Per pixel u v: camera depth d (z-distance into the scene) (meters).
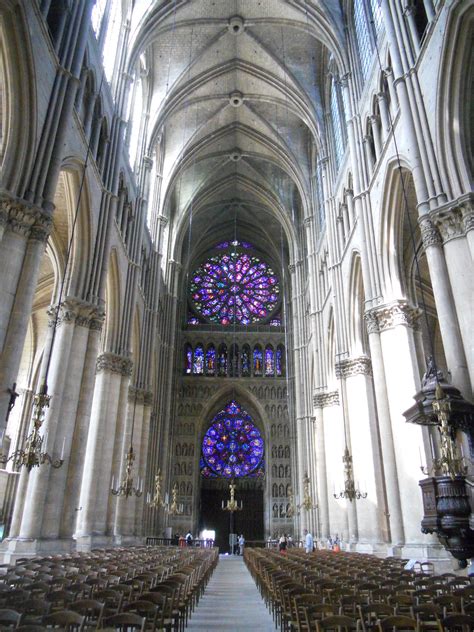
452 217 13.38
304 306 40.50
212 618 10.45
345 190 25.94
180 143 37.78
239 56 33.06
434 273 13.48
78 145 17.88
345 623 5.69
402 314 18.59
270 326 48.59
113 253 23.83
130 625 5.26
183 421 44.06
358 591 7.85
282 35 31.12
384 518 21.11
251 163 43.09
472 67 14.05
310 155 37.81
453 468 10.91
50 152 14.75
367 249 20.72
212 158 41.88
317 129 32.19
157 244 35.22
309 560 15.47
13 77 13.59
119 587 7.65
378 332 19.08
